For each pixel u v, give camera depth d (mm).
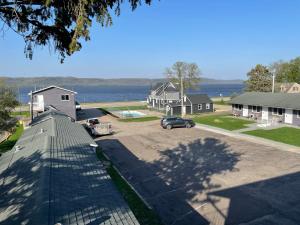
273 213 13523
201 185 17234
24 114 57531
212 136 31781
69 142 16469
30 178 10117
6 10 7586
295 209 13852
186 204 14711
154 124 42219
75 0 7066
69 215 7445
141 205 14445
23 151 15555
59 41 8469
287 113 37844
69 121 27047
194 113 54625
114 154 25281
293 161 21641
